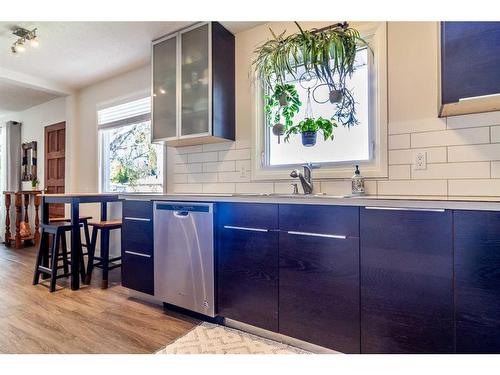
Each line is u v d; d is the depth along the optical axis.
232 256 1.81
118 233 3.54
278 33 2.38
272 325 1.66
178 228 2.03
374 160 1.97
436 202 1.24
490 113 1.62
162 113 2.67
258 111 2.46
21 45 2.62
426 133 1.78
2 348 1.65
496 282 1.13
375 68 1.96
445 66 1.45
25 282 2.80
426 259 1.26
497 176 1.59
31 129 5.08
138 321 1.98
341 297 1.45
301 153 2.31
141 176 3.45
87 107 3.99
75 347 1.66
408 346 1.30
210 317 1.98
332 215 1.48
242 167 2.55
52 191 4.58
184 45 2.52
